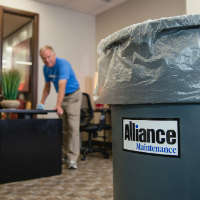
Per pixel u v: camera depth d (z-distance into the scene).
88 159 3.08
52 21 4.04
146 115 0.79
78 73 4.29
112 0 3.95
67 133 2.75
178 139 0.73
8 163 1.97
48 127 2.22
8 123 1.98
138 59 0.78
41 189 1.80
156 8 3.49
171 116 0.74
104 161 2.95
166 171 0.75
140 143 0.80
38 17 3.89
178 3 3.21
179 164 0.73
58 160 2.27
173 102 0.73
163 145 0.75
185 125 0.72
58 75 2.57
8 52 4.77
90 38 4.48
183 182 0.72
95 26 4.56
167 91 0.73
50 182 2.00
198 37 0.70
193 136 0.71
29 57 4.04
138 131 0.81
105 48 0.93
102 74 0.96
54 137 2.26
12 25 4.41
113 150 0.93
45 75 2.74
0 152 1.93
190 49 0.71
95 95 1.00
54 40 4.05
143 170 0.79
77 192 1.73
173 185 0.73
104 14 4.36
